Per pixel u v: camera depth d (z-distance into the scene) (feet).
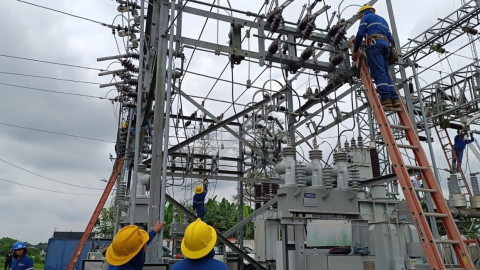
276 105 38.19
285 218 22.67
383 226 35.76
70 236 95.20
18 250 24.58
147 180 27.37
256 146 41.88
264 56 23.94
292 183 23.44
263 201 41.19
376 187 43.70
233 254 37.11
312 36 25.32
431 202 24.53
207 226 12.60
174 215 42.52
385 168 54.65
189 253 11.73
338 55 24.63
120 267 13.08
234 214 101.91
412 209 17.31
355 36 23.45
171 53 20.58
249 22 23.84
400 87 27.20
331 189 24.04
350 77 26.37
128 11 37.76
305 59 24.86
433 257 16.03
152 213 20.20
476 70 51.37
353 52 22.74
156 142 20.93
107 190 44.42
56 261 61.93
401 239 36.63
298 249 23.13
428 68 46.32
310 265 23.27
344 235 23.53
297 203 23.04
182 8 21.17
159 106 21.12
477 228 52.21
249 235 105.09
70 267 39.91
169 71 20.35
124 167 41.27
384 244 35.04
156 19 26.94
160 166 20.79
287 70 26.03
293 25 26.11
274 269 34.91
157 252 19.40
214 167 41.81
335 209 23.91
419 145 19.74
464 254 16.67
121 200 28.12
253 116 38.32
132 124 44.42
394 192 49.80
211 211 99.86
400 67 27.02
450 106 56.49
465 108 54.34
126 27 39.47
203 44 22.41
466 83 53.31
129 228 13.76
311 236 22.88
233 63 24.50
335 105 30.25
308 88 32.50
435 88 55.67
